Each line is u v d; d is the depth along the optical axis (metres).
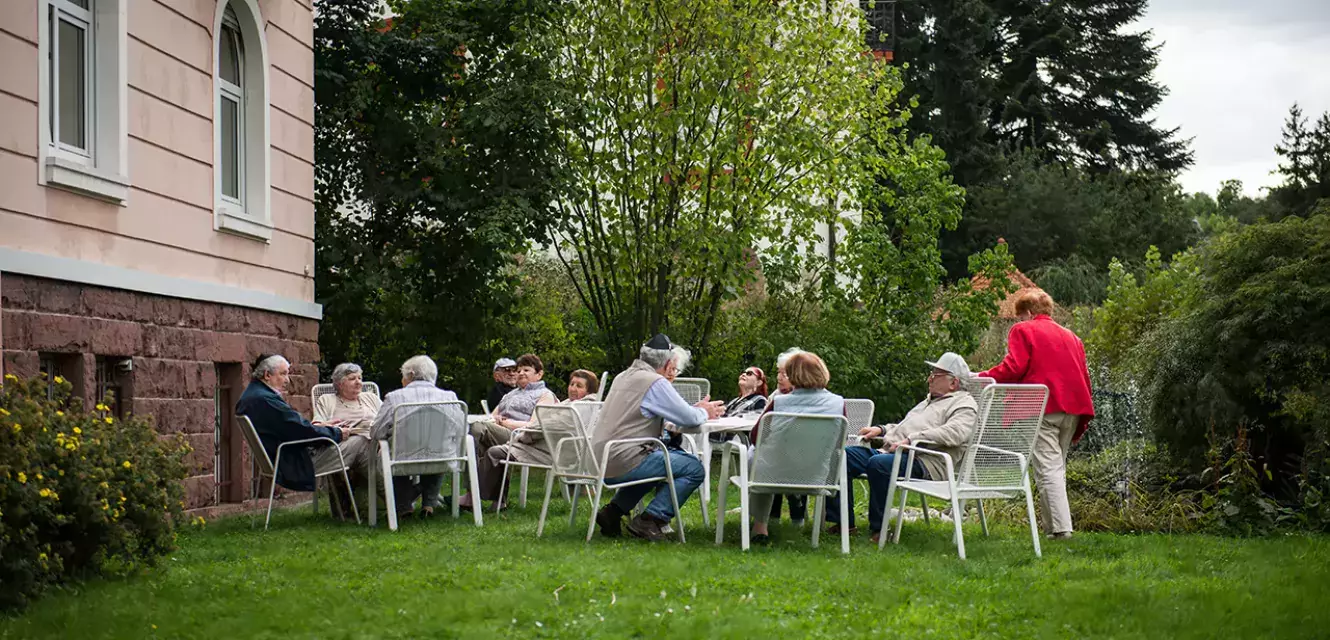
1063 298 35.66
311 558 7.80
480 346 16.45
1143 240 40.53
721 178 16.78
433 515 10.38
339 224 16.05
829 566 7.49
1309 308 10.36
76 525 6.60
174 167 10.12
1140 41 47.00
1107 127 45.47
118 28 9.27
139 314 9.51
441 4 16.41
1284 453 10.91
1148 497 10.55
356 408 11.04
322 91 15.34
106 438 6.93
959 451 8.76
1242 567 7.67
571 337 17.91
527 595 6.38
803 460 8.41
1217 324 10.69
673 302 17.69
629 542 8.71
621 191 16.67
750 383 11.98
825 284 18.30
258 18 11.61
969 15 41.62
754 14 16.45
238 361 11.08
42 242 8.37
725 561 7.63
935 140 40.53
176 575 7.08
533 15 16.06
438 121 16.22
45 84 8.42
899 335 18.25
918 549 8.60
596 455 8.77
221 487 11.06
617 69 16.33
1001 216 39.50
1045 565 7.79
